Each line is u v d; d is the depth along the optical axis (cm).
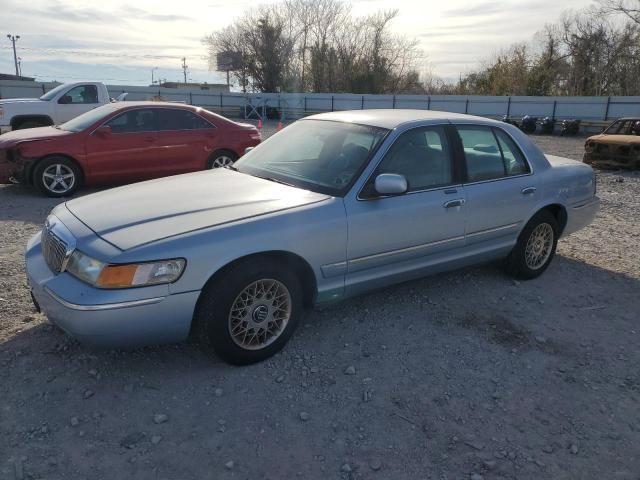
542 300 474
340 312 431
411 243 405
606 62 4728
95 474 256
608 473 270
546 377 352
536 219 500
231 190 384
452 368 357
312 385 331
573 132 2981
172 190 387
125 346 307
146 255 298
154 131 900
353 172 385
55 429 284
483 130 467
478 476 263
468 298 470
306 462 268
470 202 436
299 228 345
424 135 423
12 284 468
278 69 5547
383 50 5509
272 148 460
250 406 309
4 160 841
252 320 341
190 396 315
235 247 320
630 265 582
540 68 4925
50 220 361
